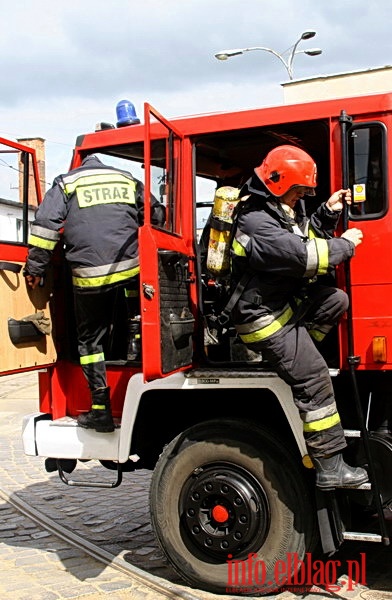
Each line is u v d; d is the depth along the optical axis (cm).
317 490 382
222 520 405
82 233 428
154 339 365
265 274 369
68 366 484
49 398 479
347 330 380
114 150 455
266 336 368
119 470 445
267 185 368
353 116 385
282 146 378
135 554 491
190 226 427
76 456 448
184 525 418
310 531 396
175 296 395
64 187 436
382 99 379
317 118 392
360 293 380
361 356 379
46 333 462
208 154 459
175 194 421
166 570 456
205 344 427
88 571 456
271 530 399
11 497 656
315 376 368
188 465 417
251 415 434
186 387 412
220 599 405
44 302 468
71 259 434
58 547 509
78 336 445
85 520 580
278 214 369
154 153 433
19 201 488
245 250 368
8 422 1100
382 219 378
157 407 454
